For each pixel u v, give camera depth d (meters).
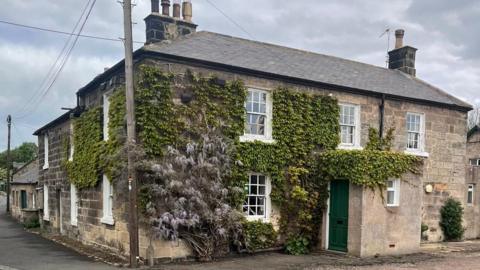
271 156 13.29
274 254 12.85
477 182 18.72
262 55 15.19
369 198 12.84
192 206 11.24
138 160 10.79
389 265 11.32
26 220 24.14
